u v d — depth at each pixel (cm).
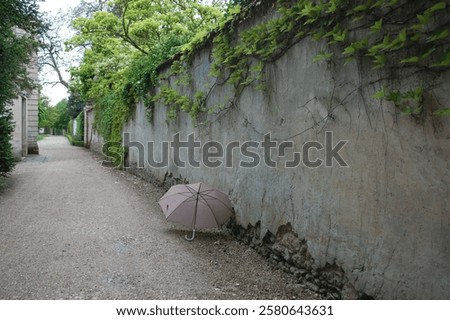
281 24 400
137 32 1392
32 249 466
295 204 397
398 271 271
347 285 322
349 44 316
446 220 236
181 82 730
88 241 503
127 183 992
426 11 238
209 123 621
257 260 453
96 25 1476
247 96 498
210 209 508
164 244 504
